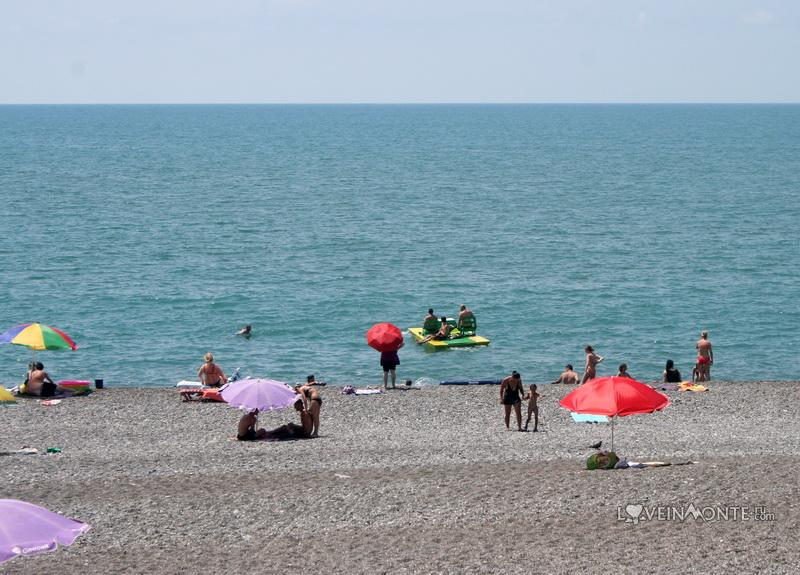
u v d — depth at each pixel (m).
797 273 76.94
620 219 109.69
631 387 27.66
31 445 32.56
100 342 56.03
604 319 61.84
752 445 31.80
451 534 22.86
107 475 28.20
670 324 60.84
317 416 34.16
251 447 32.12
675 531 22.45
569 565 20.81
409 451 31.19
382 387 43.81
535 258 83.31
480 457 30.12
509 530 22.94
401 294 69.00
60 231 94.94
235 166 188.88
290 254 84.56
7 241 87.81
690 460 28.95
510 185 151.62
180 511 24.80
